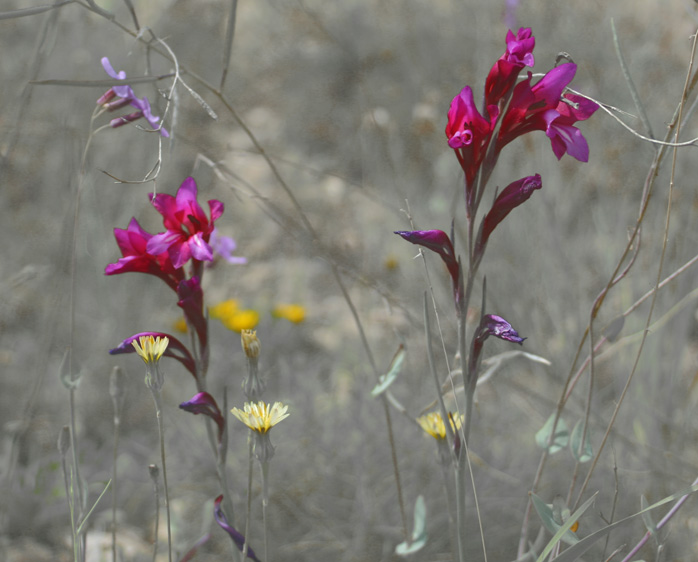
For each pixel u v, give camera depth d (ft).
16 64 6.55
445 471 3.32
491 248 5.64
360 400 4.57
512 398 4.70
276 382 5.26
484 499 4.18
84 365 5.23
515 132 3.05
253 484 4.34
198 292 3.16
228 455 4.47
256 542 4.20
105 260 5.64
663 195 5.49
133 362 5.37
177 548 3.59
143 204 6.70
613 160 6.18
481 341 3.06
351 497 4.35
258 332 5.74
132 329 5.60
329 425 4.64
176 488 4.40
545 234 5.56
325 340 5.74
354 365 5.15
